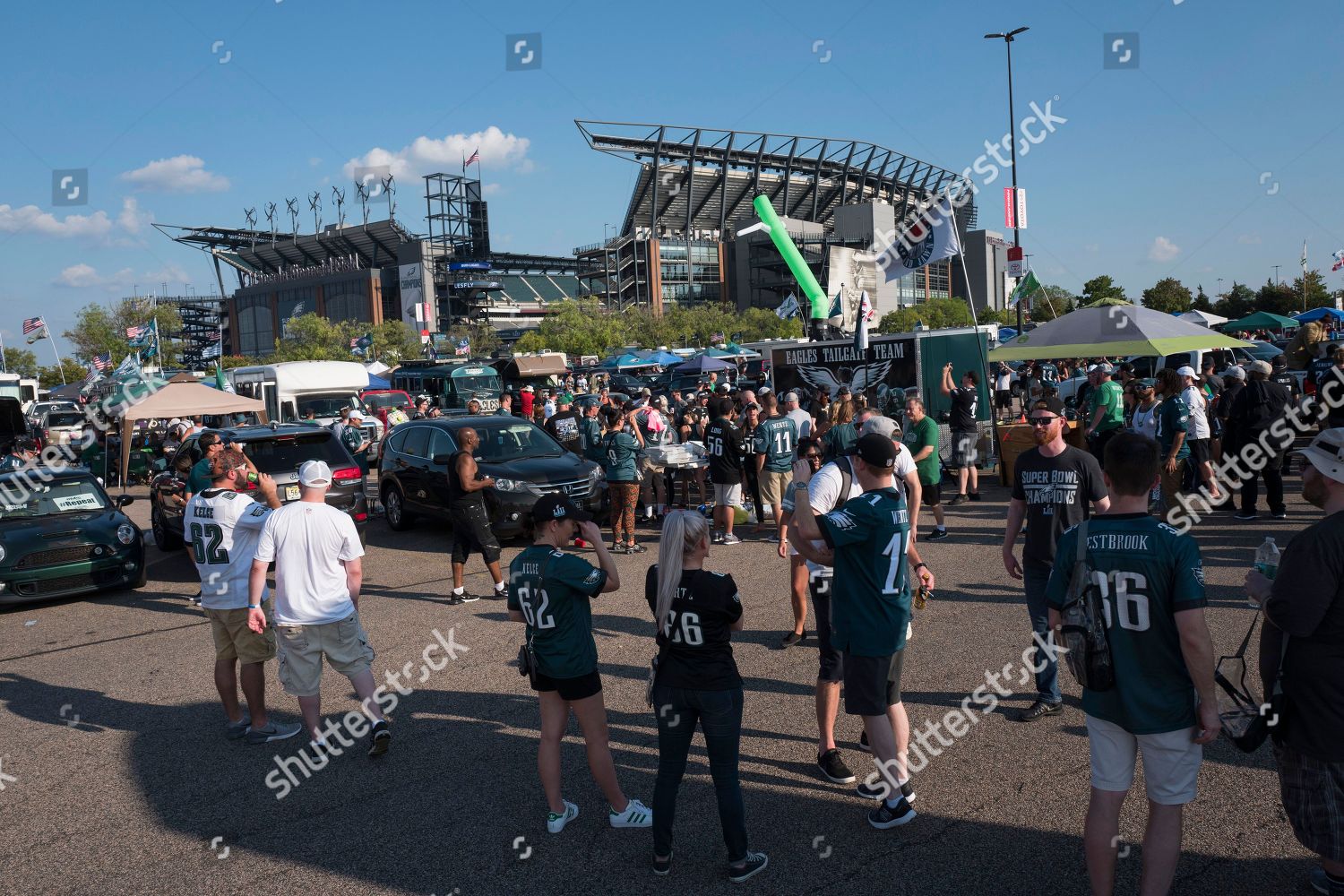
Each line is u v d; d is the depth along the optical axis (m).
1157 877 3.05
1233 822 3.88
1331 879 3.19
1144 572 2.99
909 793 4.02
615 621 7.57
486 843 4.06
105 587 9.66
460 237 157.38
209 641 7.84
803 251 139.38
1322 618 2.94
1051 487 5.00
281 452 11.10
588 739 4.07
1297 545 2.95
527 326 170.88
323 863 3.96
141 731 5.73
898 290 117.50
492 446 12.07
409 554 11.38
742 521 12.08
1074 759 4.58
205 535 5.38
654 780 4.62
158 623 8.57
